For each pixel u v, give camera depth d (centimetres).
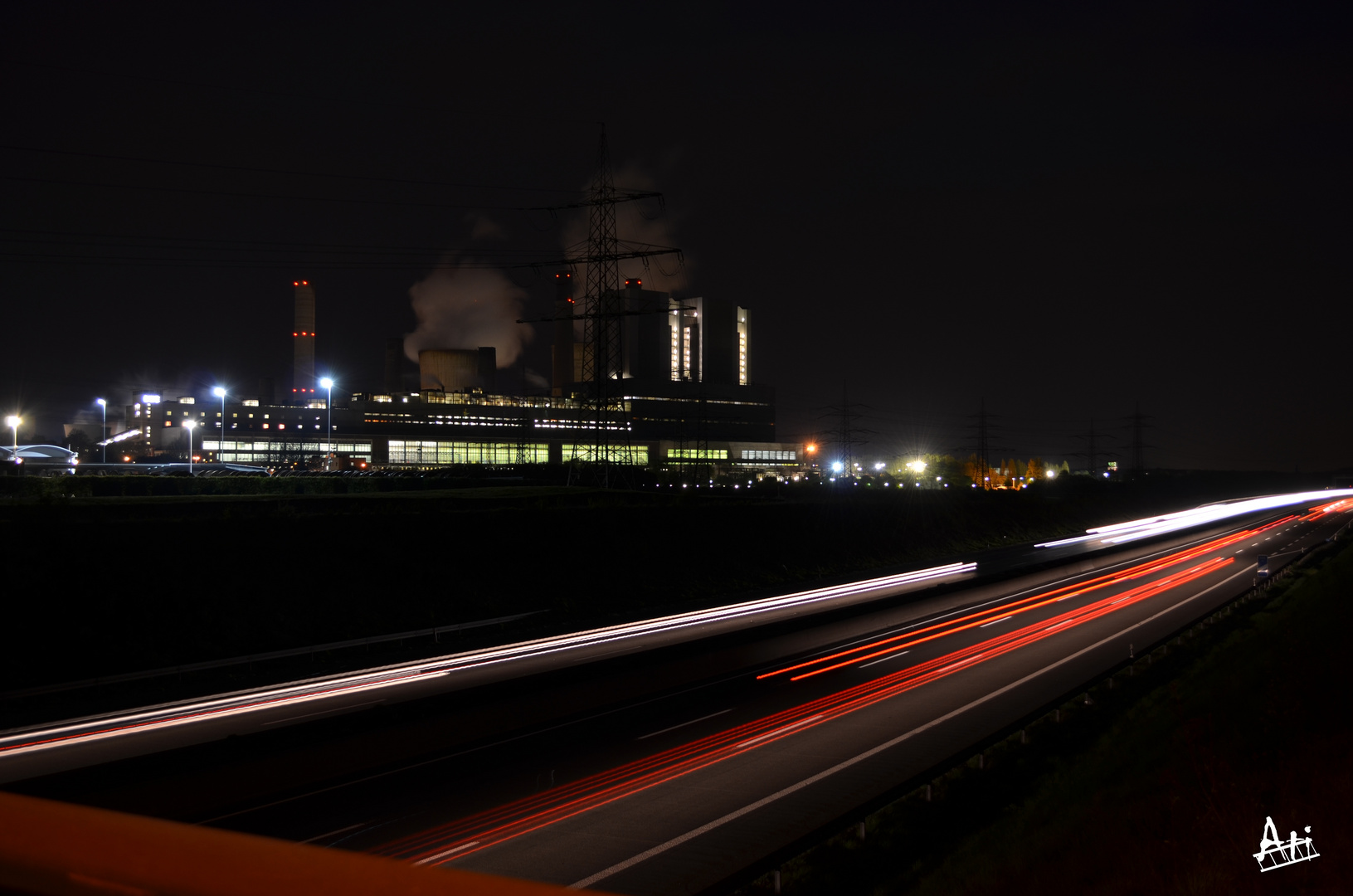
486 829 2031
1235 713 2284
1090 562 7881
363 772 2381
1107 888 1380
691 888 1738
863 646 4272
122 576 3819
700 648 3625
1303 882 1152
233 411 18050
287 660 3797
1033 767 2503
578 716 3008
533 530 5844
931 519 9738
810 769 2450
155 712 2938
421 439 19762
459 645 4241
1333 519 12281
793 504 8262
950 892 1700
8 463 9175
